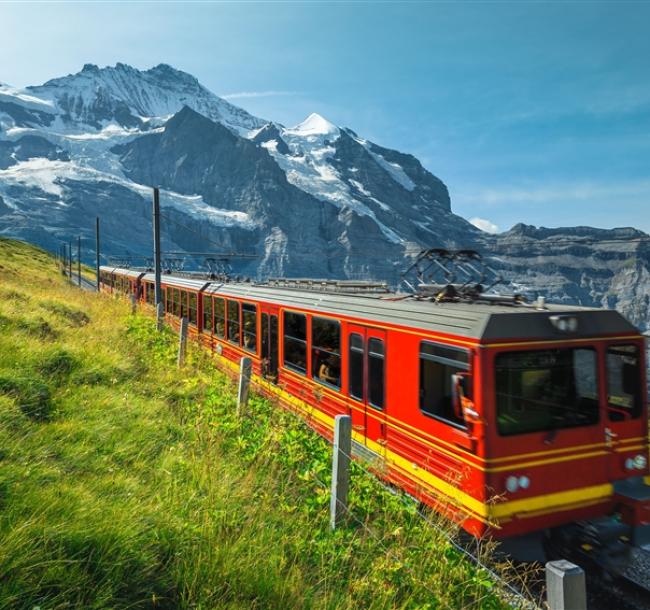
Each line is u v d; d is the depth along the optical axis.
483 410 6.29
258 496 6.27
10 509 4.32
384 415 8.41
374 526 6.04
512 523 6.30
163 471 6.36
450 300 8.22
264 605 4.23
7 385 7.68
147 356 13.52
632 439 6.98
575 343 6.77
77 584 3.77
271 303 13.20
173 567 4.34
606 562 6.31
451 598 4.81
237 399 10.18
